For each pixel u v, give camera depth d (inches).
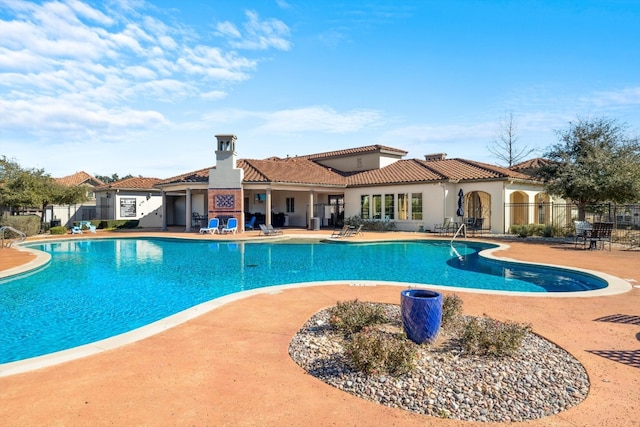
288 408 159.3
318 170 1343.5
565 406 159.9
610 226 686.5
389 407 160.4
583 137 986.1
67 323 317.4
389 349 193.5
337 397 168.9
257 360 209.5
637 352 217.3
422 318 226.2
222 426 145.7
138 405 161.0
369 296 355.9
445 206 1010.7
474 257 684.1
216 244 862.5
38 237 955.3
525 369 194.2
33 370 195.8
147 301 386.9
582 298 344.2
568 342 232.4
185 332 255.3
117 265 603.8
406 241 863.7
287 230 1136.2
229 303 330.3
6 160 1063.6
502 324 243.0
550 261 550.6
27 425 145.7
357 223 1138.7
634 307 313.0
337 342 236.2
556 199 1122.7
